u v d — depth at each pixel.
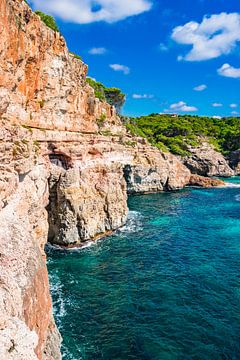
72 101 39.88
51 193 35.75
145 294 25.70
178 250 35.75
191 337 20.50
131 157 66.56
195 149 103.19
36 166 24.19
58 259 32.59
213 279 28.38
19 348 8.88
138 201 63.69
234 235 41.50
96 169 41.88
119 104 85.00
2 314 9.69
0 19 20.28
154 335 20.67
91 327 21.39
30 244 15.19
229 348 19.52
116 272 29.75
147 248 36.25
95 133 47.00
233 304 24.27
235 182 91.88
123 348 19.41
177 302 24.53
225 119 161.50
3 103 21.72
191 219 49.56
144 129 113.19
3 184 15.45
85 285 27.12
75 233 36.31
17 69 25.14
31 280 13.20
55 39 34.88
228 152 114.31
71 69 40.19
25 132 21.94
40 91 32.75
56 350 16.81
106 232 41.69
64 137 36.31
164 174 75.12
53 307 23.62
